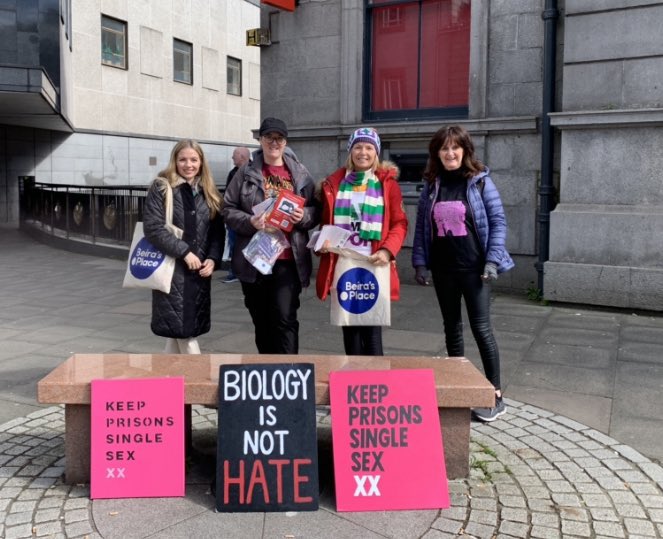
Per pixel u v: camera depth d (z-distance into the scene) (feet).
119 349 19.99
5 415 14.56
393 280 14.10
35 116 61.98
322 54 32.30
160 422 10.78
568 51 24.89
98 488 10.61
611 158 24.43
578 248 25.00
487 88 28.32
